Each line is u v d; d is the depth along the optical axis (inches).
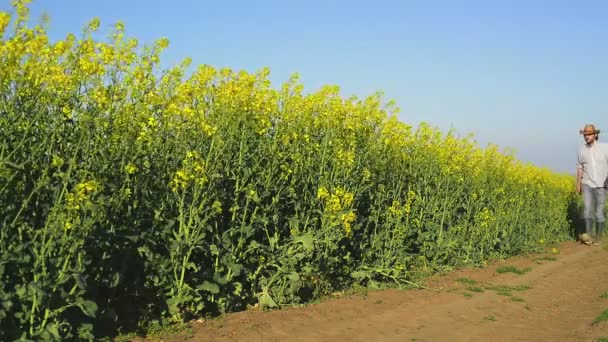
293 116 280.5
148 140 205.8
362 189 303.9
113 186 191.6
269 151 254.4
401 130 350.6
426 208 376.2
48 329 171.0
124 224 203.3
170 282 215.9
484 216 422.9
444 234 384.8
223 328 216.1
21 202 176.6
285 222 271.4
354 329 230.8
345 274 304.5
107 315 198.4
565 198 631.8
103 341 190.9
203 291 231.5
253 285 250.5
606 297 312.3
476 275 363.9
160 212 215.9
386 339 220.7
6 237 170.1
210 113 243.6
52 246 171.6
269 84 265.6
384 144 335.6
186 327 213.2
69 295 177.6
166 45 213.8
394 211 325.4
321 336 217.8
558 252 498.9
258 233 260.4
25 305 169.6
